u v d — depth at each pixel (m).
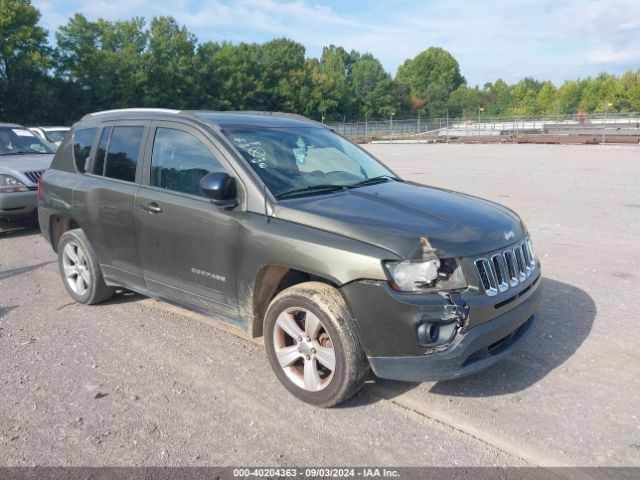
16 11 47.97
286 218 3.73
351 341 3.43
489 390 3.86
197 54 63.31
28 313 5.46
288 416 3.59
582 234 8.41
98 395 3.86
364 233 3.44
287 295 3.70
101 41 57.88
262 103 72.25
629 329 4.82
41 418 3.60
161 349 4.60
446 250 3.36
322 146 4.79
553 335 4.72
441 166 20.62
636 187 13.46
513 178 15.84
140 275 4.82
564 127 48.75
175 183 4.44
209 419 3.56
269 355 3.91
